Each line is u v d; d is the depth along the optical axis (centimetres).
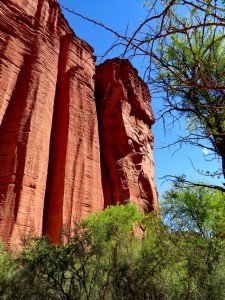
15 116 2633
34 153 2505
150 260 1134
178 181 516
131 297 1020
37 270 954
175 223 1324
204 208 1330
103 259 1154
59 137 3102
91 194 2925
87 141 3253
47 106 2953
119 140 3853
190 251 1174
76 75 3616
